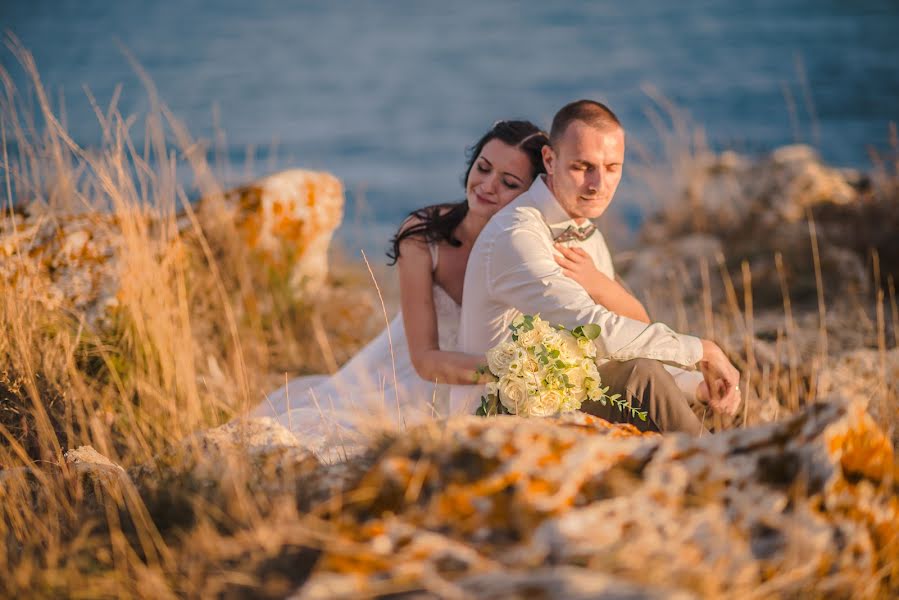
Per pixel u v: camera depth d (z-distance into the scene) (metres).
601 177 8.16
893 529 5.38
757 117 62.47
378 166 57.28
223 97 89.00
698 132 22.02
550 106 80.12
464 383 8.50
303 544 5.13
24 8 186.00
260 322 12.82
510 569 4.66
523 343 7.27
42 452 8.12
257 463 6.50
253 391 11.16
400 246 9.09
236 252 13.13
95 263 11.32
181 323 11.12
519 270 8.08
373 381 9.52
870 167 43.50
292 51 131.88
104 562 5.53
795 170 18.69
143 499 6.30
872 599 5.13
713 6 167.12
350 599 4.40
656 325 7.73
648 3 180.50
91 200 12.41
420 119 77.75
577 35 138.62
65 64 106.06
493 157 8.80
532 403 7.09
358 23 171.75
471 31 152.88
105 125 11.71
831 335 12.82
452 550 4.71
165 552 5.43
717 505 5.22
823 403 5.56
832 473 5.21
